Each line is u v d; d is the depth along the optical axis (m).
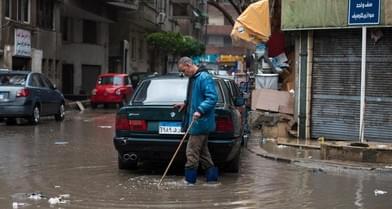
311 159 11.54
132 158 9.49
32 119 18.50
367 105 14.05
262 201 7.86
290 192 8.52
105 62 42.78
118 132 9.49
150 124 9.31
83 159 11.40
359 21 11.91
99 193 8.20
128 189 8.48
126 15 44.72
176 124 9.20
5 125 18.34
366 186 9.10
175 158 9.41
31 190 8.39
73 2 34.19
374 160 11.21
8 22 26.22
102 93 29.30
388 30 13.68
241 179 9.48
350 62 14.34
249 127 16.44
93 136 15.63
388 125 13.84
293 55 18.53
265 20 16.72
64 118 21.75
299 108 15.11
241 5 32.38
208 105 8.53
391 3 13.21
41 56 30.16
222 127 9.24
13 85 18.11
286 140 14.77
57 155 11.88
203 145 8.94
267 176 9.84
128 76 31.25
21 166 10.44
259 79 18.59
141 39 51.28
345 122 14.49
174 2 66.88
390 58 13.73
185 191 8.38
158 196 8.03
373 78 13.98
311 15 14.36
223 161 9.53
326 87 14.75
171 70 60.31
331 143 11.80
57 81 33.28
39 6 30.59
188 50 52.72
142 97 9.95
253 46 17.38
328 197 8.22
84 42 40.84
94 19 40.81
